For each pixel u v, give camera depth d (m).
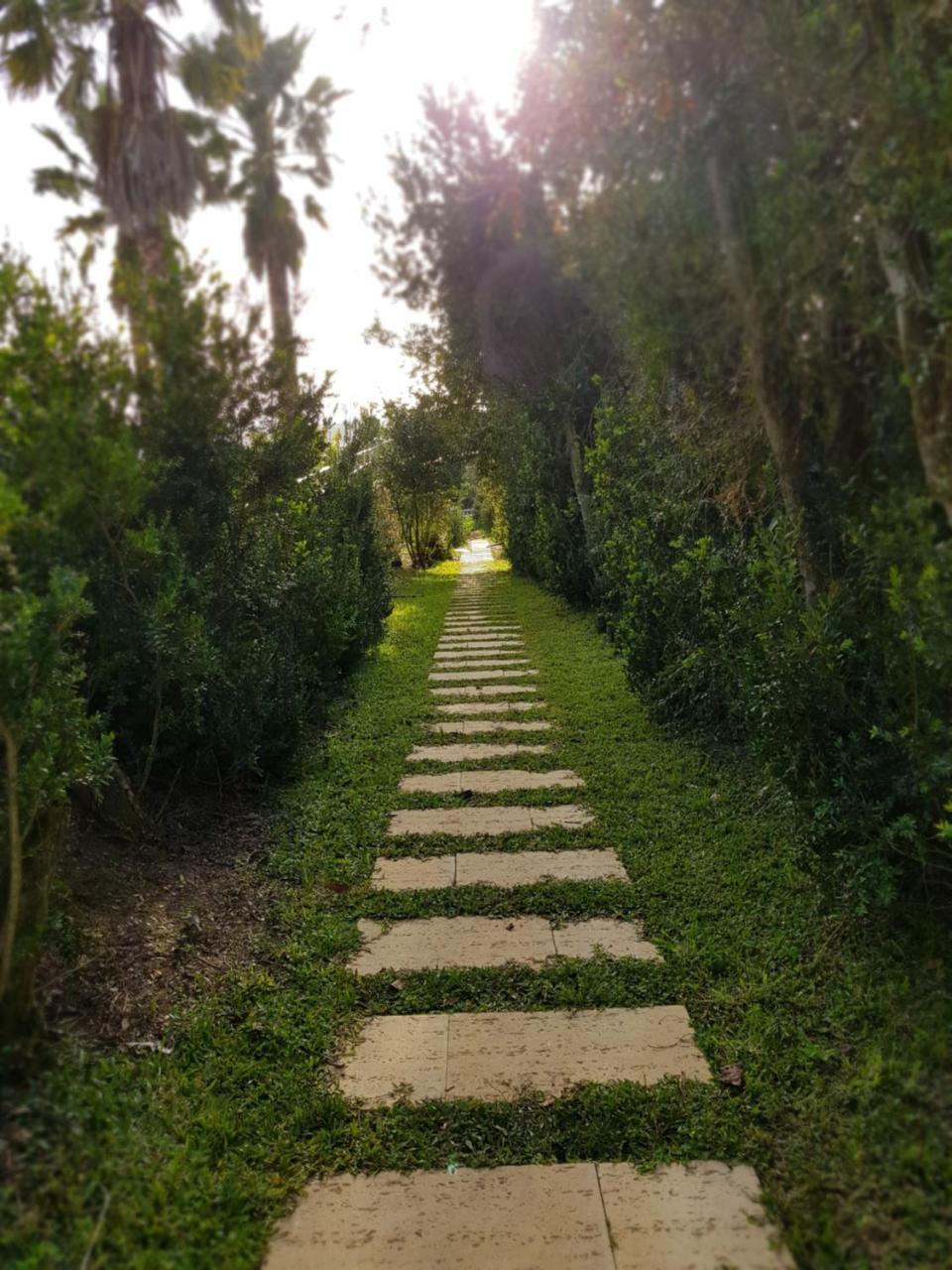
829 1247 1.94
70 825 3.79
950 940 2.92
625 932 3.52
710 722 5.89
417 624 12.33
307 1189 2.24
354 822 4.81
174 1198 2.11
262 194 7.49
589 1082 2.59
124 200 5.75
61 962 2.87
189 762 4.86
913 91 2.08
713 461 4.30
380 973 3.24
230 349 3.73
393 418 19.97
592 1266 1.95
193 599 4.29
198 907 3.69
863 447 2.85
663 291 2.80
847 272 2.41
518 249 3.88
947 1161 2.06
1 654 2.16
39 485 2.51
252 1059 2.76
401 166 3.78
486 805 5.06
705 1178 2.21
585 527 10.66
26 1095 2.19
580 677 8.29
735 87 2.55
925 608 2.50
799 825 3.43
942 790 2.83
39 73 6.02
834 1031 2.70
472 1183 2.23
